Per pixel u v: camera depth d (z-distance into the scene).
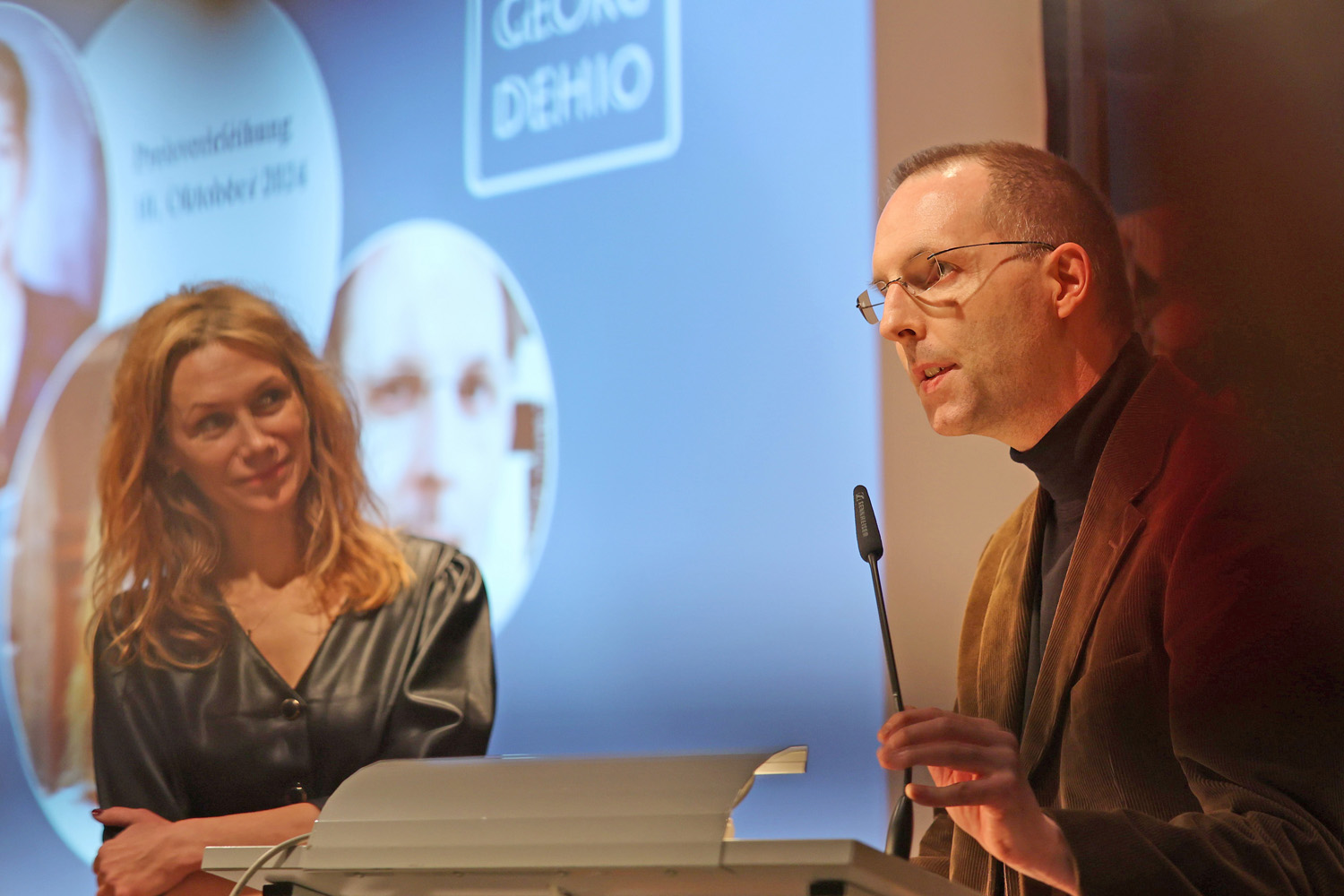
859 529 1.45
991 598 1.77
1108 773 1.47
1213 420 1.57
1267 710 1.32
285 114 3.15
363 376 2.92
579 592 2.59
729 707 2.39
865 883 0.94
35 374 3.26
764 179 2.50
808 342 2.41
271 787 2.75
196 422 3.02
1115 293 1.67
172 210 3.25
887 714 2.23
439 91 2.96
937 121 2.32
